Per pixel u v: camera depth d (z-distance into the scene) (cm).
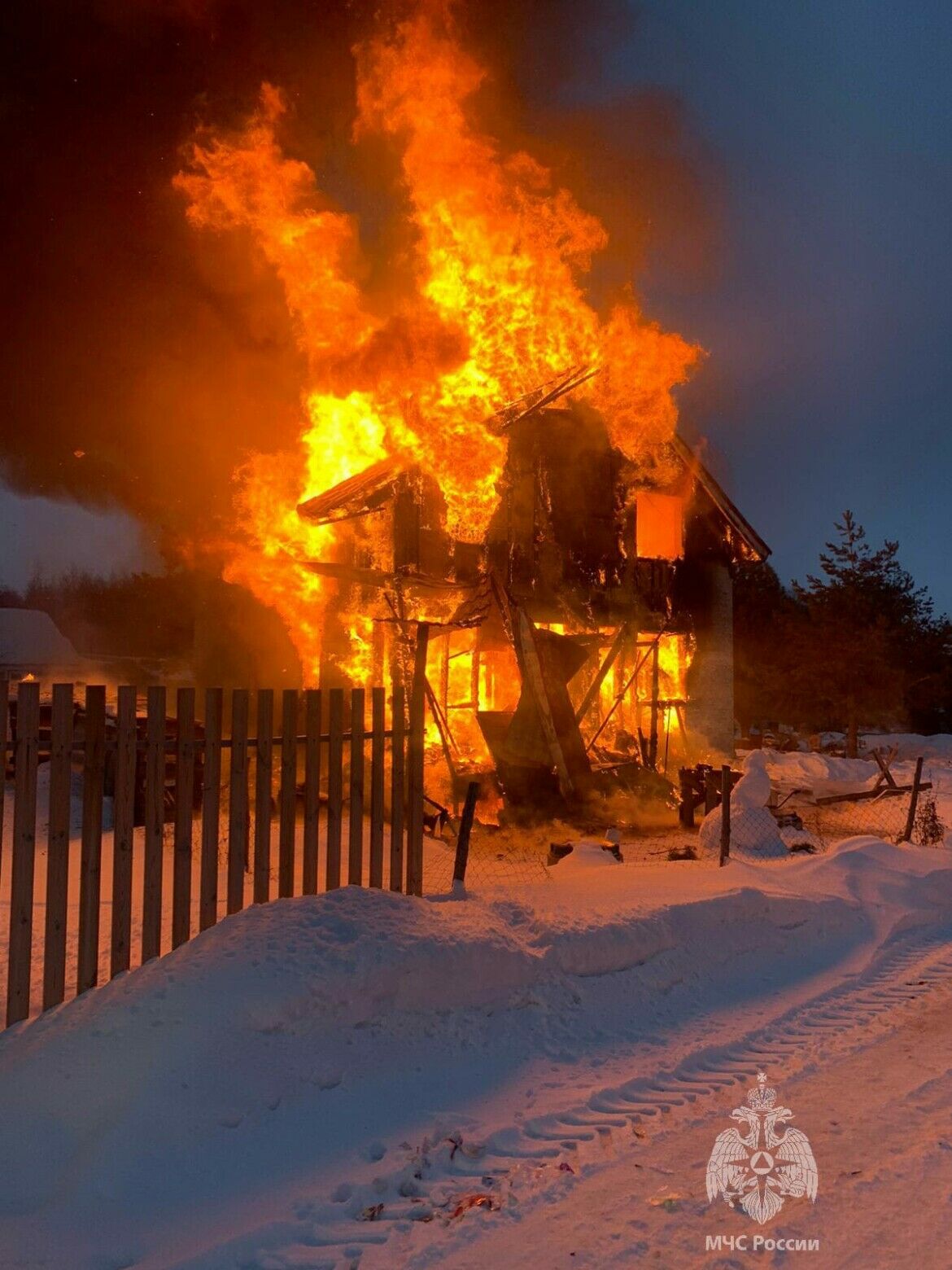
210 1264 331
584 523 1917
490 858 1090
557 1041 554
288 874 606
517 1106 471
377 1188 386
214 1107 420
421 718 705
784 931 779
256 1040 457
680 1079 515
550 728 1402
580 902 723
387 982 514
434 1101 469
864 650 2923
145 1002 461
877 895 898
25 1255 335
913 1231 354
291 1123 431
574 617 1852
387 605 1770
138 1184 378
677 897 750
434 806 1259
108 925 679
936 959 771
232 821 577
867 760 2719
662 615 1959
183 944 530
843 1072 525
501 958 573
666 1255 338
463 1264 332
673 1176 399
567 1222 361
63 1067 423
